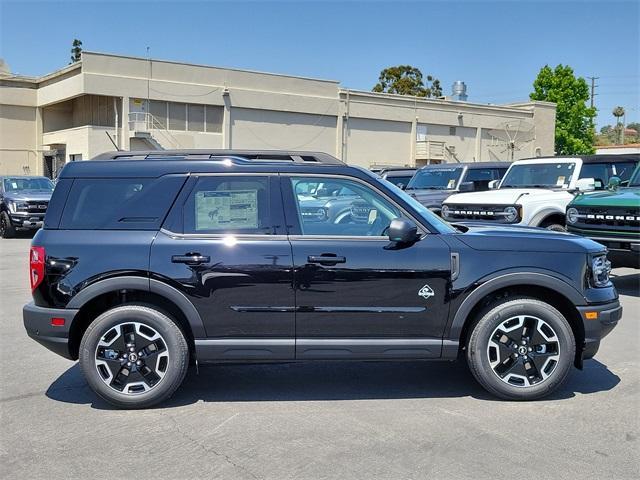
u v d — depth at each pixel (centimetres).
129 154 539
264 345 490
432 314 493
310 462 401
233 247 488
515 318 500
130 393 490
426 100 4978
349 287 488
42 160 4359
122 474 387
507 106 5731
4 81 4209
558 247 505
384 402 509
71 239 491
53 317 485
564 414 480
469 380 566
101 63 3697
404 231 480
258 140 4275
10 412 490
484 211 1153
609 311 507
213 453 415
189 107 4016
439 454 411
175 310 502
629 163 1218
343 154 4631
